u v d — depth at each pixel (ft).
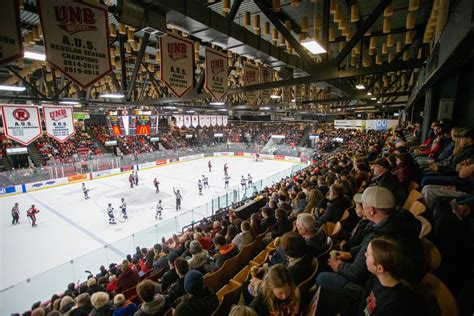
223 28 18.38
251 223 20.25
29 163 103.60
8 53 11.83
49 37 13.25
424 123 33.35
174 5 14.70
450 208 8.85
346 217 15.85
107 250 36.17
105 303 15.11
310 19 29.25
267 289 7.63
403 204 13.62
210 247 23.21
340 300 8.64
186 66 22.06
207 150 144.56
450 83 27.04
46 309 22.61
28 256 43.27
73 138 123.95
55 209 64.23
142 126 93.86
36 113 48.85
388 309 5.40
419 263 5.59
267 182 72.64
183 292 13.56
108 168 100.68
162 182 91.30
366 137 90.27
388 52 38.86
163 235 42.04
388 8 19.36
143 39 28.32
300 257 9.64
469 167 11.96
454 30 11.01
